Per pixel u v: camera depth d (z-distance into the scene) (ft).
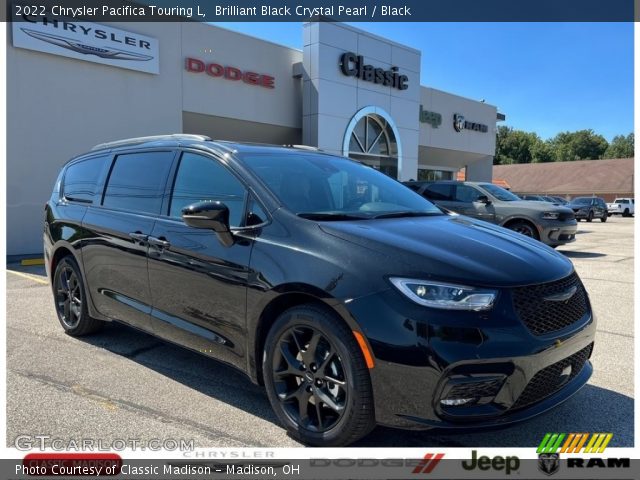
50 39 37.70
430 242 9.80
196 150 13.00
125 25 42.50
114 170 15.38
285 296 9.92
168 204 13.01
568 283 9.87
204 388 12.41
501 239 10.84
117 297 14.15
